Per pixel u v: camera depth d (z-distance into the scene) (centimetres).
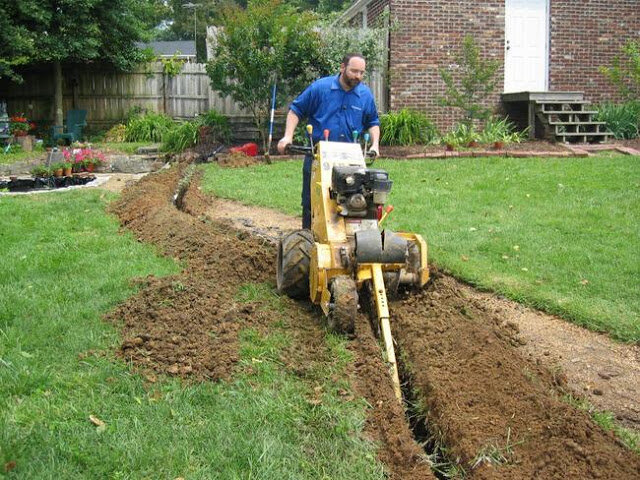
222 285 570
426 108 1639
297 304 541
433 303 529
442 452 354
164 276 576
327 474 315
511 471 319
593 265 635
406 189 1020
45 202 955
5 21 1591
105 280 563
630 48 1644
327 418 360
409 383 430
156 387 385
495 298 583
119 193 1055
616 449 340
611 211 846
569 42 1695
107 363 410
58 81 1812
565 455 329
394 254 488
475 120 1662
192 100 1888
